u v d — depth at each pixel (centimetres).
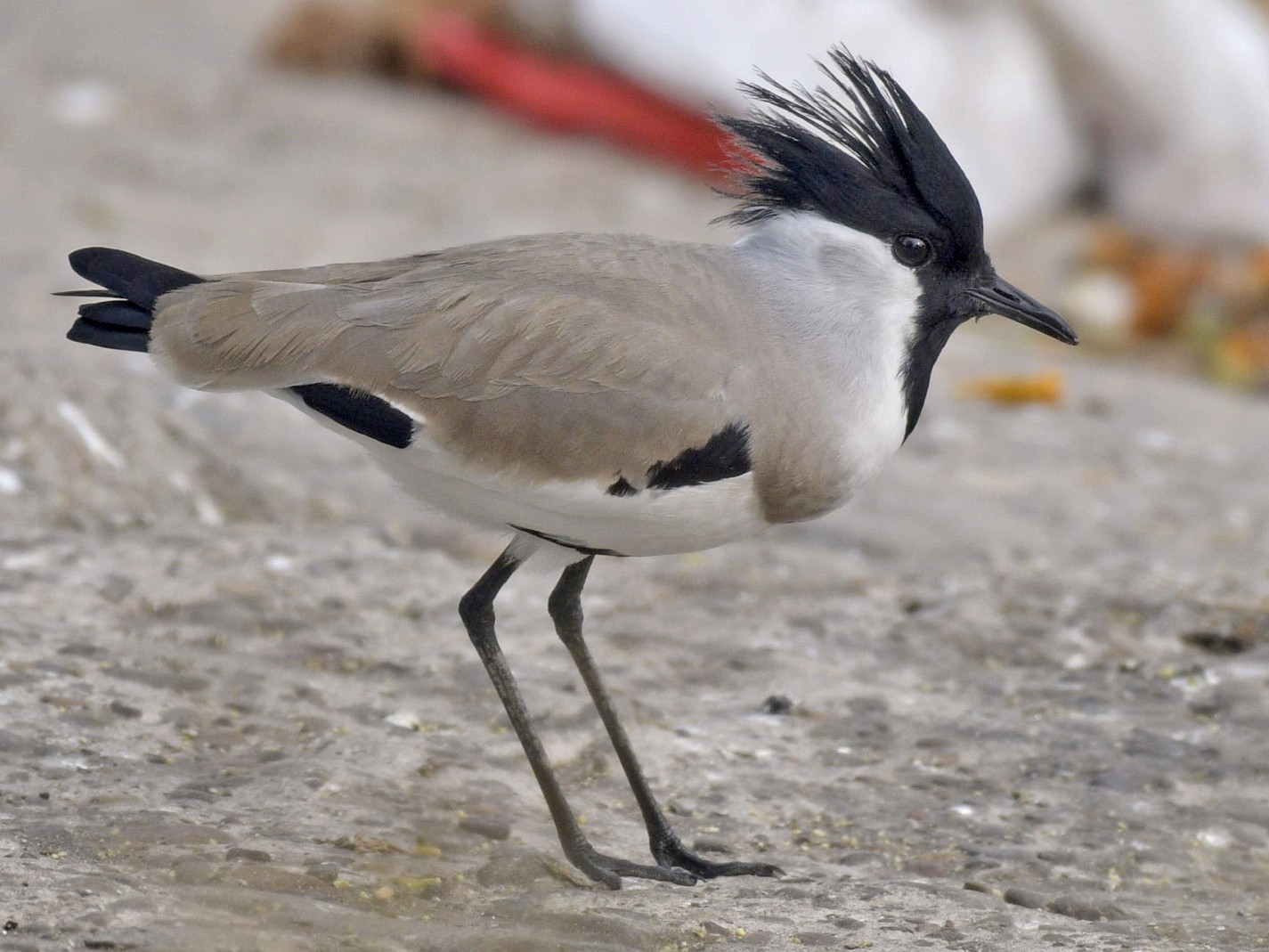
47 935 707
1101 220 2489
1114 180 2502
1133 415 1806
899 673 1137
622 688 1072
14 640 1005
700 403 838
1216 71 2427
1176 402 1898
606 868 857
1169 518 1471
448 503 872
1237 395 2031
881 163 900
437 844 854
